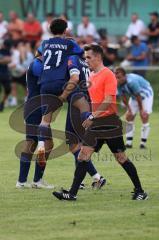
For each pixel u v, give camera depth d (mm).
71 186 29312
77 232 23688
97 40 71688
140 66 70250
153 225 24625
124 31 77562
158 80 71375
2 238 23000
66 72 30156
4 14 80500
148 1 77625
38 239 22875
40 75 30453
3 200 28750
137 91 43531
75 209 27000
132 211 26641
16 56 69688
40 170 31328
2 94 73250
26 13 79625
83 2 78000
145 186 31906
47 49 30281
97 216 25859
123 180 33438
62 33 30391
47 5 78750
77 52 30156
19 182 31547
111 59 69188
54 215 26062
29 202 28312
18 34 73438
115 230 23953
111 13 77688
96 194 29859
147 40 74250
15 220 25359
